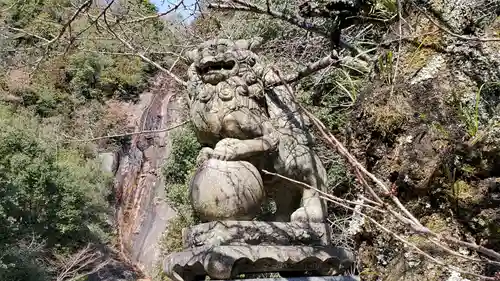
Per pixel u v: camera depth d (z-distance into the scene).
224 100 2.43
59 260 11.55
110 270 13.87
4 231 9.84
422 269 2.12
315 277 2.33
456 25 2.28
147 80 19.09
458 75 2.22
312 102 4.60
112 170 16.84
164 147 17.27
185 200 7.96
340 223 3.98
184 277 2.30
